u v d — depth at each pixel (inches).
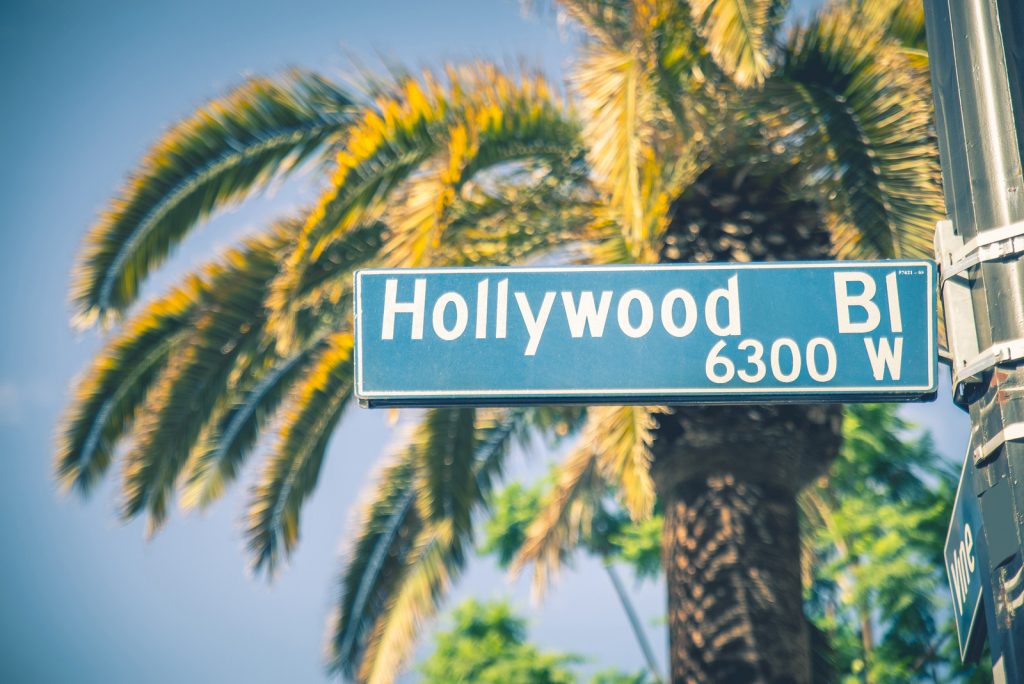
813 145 327.9
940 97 128.9
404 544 452.8
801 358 125.8
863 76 318.7
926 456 675.4
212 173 379.6
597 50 315.0
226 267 384.8
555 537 513.7
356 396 127.4
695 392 125.3
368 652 430.6
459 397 127.0
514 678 722.8
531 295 130.5
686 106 342.6
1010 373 113.3
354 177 337.4
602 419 311.7
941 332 256.2
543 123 365.1
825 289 128.2
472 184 376.5
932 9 132.1
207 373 380.8
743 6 277.0
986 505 113.6
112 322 380.5
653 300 129.3
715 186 344.8
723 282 129.3
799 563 333.7
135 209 372.2
